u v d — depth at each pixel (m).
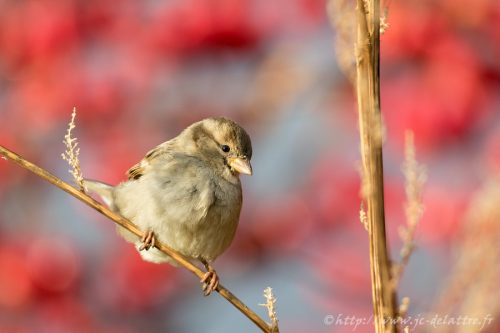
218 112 12.44
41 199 12.20
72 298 11.82
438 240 11.28
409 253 5.73
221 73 12.40
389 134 11.61
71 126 7.07
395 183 11.77
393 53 11.67
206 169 9.34
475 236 5.88
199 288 12.36
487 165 11.05
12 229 12.02
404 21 11.66
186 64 12.19
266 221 12.42
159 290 12.14
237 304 6.71
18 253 11.80
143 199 9.09
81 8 11.91
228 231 9.44
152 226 9.06
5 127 12.01
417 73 11.69
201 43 12.02
